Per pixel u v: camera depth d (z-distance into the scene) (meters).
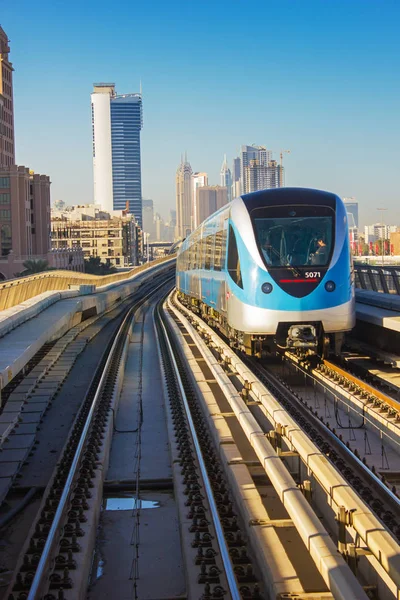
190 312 30.92
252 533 6.46
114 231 167.75
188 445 9.91
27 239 98.69
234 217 15.98
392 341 16.39
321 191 15.87
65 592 5.80
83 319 31.97
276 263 14.77
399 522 7.02
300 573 6.33
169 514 8.51
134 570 6.98
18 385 14.59
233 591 5.38
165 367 17.02
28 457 10.38
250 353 15.69
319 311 14.55
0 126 111.75
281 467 7.31
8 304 22.55
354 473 8.50
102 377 14.86
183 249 35.19
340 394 12.44
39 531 6.89
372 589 5.91
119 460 10.53
